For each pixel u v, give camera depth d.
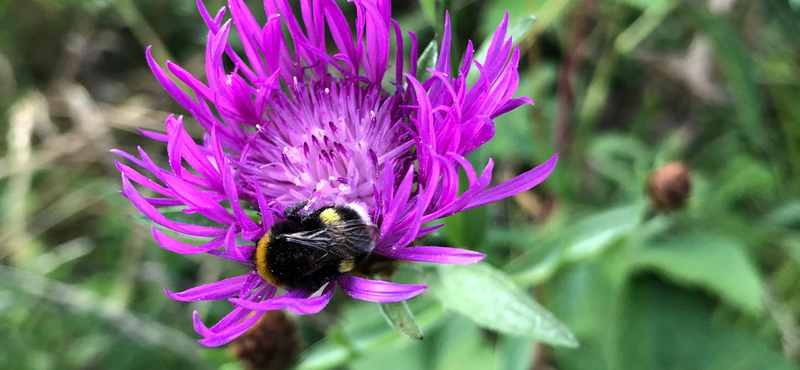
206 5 0.17
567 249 0.11
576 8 0.14
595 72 0.16
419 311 0.12
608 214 0.11
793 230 0.13
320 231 0.08
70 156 0.16
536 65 0.14
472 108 0.08
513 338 0.12
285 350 0.11
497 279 0.09
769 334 0.13
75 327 0.14
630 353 0.13
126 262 0.14
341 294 0.14
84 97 0.17
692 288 0.13
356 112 0.09
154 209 0.07
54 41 0.18
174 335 0.13
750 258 0.13
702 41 0.15
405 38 0.15
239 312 0.08
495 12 0.13
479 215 0.10
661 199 0.11
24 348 0.13
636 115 0.16
